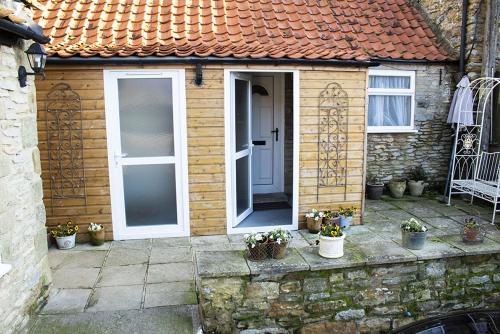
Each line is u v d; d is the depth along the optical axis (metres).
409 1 8.50
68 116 5.24
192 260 4.93
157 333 3.62
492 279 4.72
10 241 3.35
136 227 5.61
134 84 5.34
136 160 5.46
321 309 4.23
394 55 7.22
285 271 4.04
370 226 5.86
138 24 6.25
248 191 6.49
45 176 5.30
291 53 5.41
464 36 7.29
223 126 5.51
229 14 6.82
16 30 3.24
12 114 3.48
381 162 7.81
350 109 5.76
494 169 7.14
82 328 3.65
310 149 5.74
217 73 5.39
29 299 3.70
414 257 4.38
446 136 7.94
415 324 3.22
